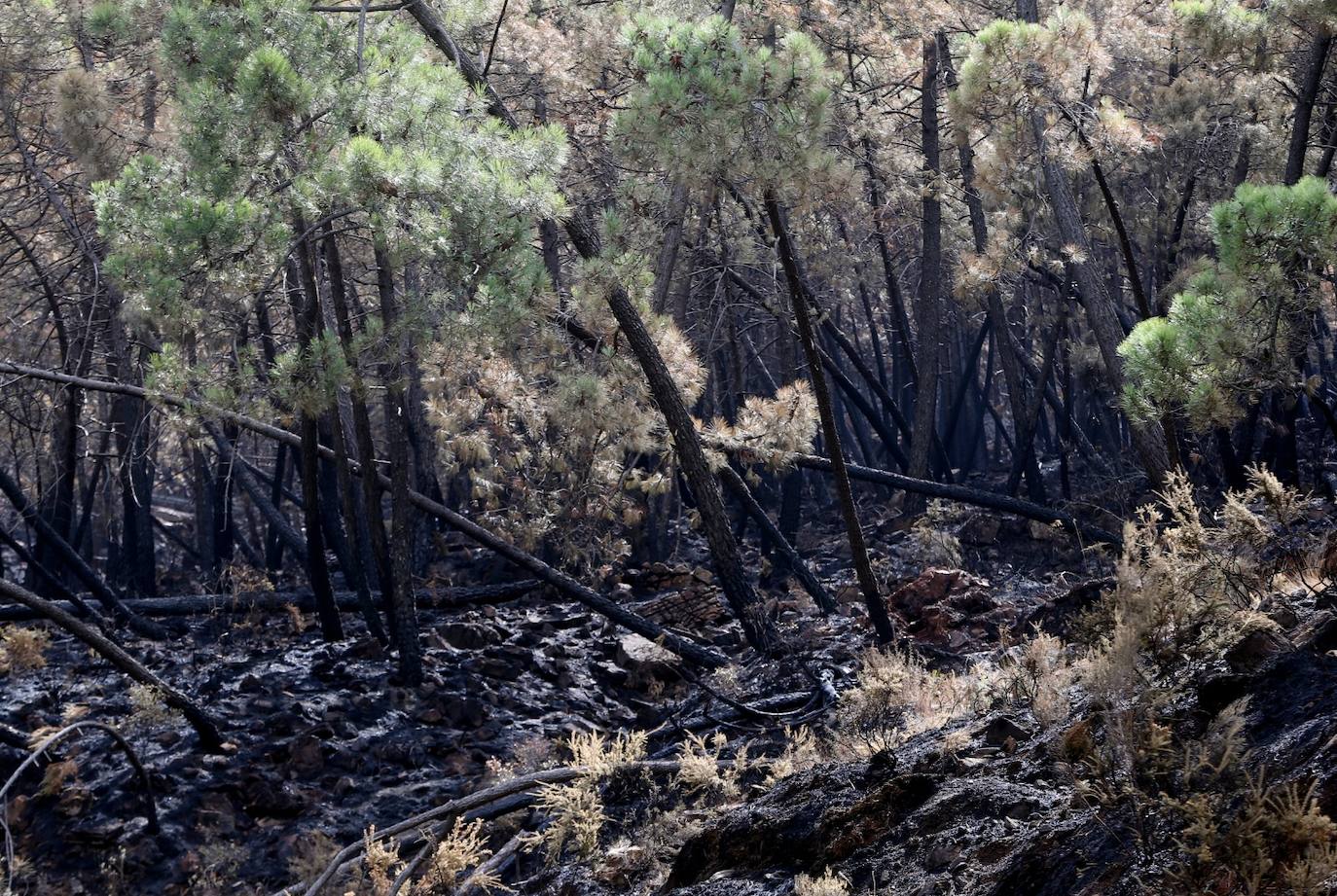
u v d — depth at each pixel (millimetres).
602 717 12406
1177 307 7527
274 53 9820
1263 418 14953
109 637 14461
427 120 10656
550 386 14250
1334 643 3488
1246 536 4578
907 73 20469
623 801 6105
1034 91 11250
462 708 11922
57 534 16359
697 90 8711
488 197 10188
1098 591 10352
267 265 10305
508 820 7613
